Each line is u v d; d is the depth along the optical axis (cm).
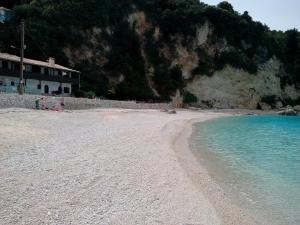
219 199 1234
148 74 9512
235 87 10831
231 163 1920
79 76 6975
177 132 3192
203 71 10488
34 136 1989
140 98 8550
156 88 9456
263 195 1330
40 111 3562
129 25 9669
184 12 10881
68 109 4547
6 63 5331
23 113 3139
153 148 2055
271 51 12231
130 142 2158
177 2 11312
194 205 1118
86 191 1080
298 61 12900
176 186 1300
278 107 11438
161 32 10412
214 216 1046
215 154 2191
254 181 1538
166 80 9600
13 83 5375
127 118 4025
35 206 911
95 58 8212
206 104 10144
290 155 2320
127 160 1605
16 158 1403
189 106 9631
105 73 8281
